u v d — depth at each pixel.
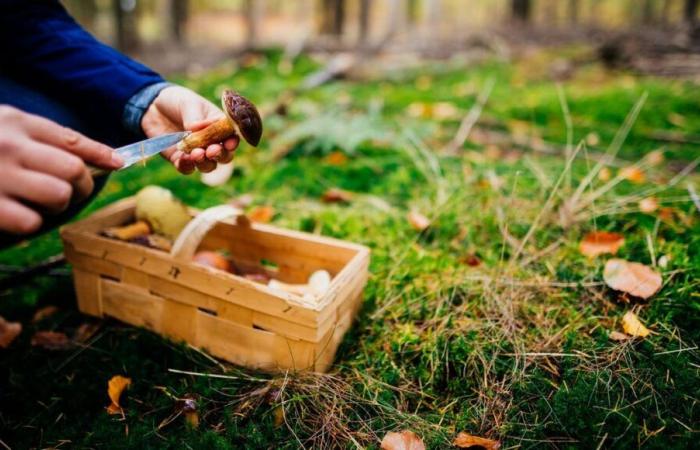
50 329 1.50
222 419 1.16
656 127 3.10
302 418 1.15
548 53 5.96
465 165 2.43
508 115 3.46
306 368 1.24
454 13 19.14
